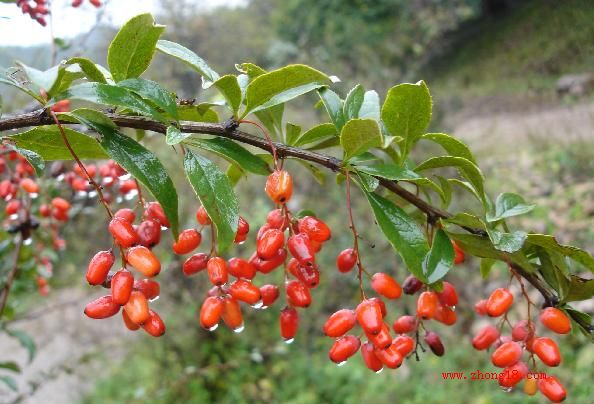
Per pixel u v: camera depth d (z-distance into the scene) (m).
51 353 8.33
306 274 1.58
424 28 17.28
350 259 1.55
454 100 13.27
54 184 3.10
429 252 1.48
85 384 7.55
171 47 1.51
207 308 1.45
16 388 3.19
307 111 8.60
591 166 8.48
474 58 14.70
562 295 1.61
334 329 1.52
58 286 7.75
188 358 6.91
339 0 16.34
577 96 10.67
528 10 13.67
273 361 6.89
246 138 1.50
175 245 1.48
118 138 1.36
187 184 6.73
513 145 10.18
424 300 1.63
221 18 12.45
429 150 7.87
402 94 1.47
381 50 14.94
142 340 7.25
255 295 1.48
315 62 12.09
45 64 4.10
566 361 5.35
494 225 1.65
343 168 1.51
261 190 7.37
